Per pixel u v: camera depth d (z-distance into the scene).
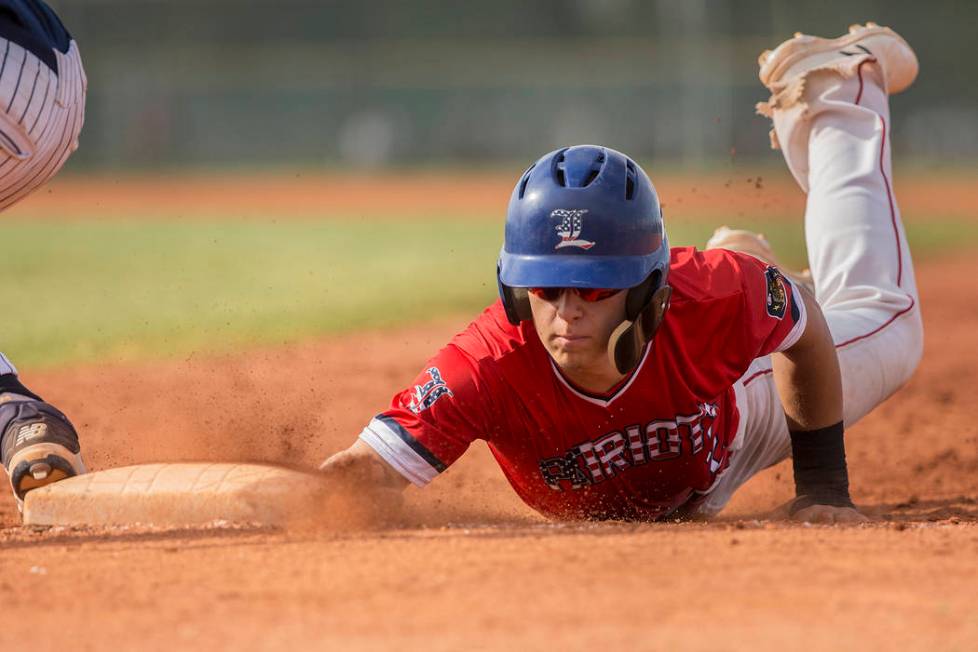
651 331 13.18
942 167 169.25
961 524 14.60
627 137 171.38
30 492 15.28
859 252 20.27
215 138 171.62
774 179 143.00
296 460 18.61
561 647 9.00
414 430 13.81
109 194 138.75
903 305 19.83
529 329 13.70
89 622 10.02
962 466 22.80
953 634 9.27
